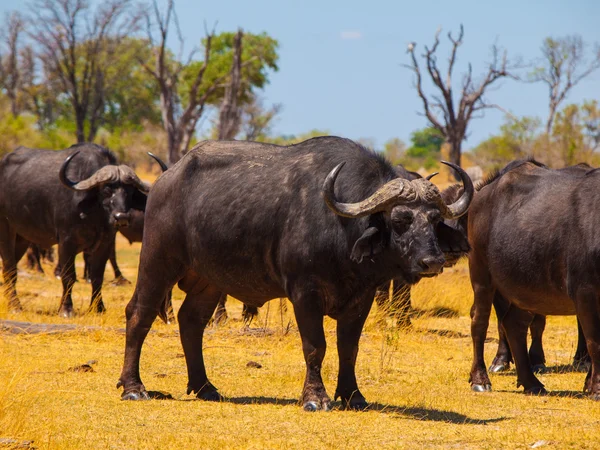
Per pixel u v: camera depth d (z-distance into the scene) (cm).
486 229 3562
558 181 3403
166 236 3219
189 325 3294
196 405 3044
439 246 2850
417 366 4044
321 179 2916
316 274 2872
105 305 6134
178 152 17700
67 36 18025
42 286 7294
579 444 2486
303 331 2903
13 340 4350
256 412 2920
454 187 4306
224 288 3131
